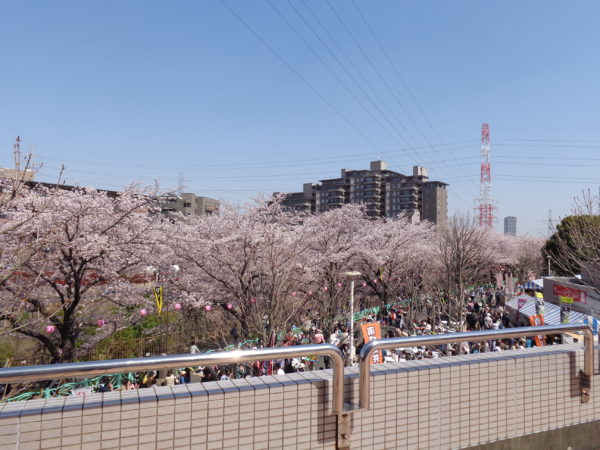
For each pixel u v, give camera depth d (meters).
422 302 23.89
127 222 13.70
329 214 25.03
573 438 3.38
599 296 15.65
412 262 26.83
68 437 2.04
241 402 2.36
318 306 17.72
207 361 2.22
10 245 10.38
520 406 3.20
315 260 18.38
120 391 2.32
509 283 26.67
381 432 2.69
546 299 21.33
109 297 14.53
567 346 3.83
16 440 1.95
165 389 2.36
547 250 27.56
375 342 2.63
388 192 94.19
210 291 16.45
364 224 26.47
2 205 6.27
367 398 2.57
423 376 2.86
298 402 2.49
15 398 7.41
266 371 11.72
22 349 13.84
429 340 2.75
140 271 15.25
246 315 14.71
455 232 26.75
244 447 2.35
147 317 18.91
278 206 18.23
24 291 10.70
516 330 3.08
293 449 2.46
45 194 12.41
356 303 21.55
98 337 14.73
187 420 2.24
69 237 11.77
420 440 2.81
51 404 2.11
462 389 2.99
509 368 3.18
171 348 16.11
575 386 3.45
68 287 12.43
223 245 15.84
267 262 15.91
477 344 15.24
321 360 11.29
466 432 2.97
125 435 2.13
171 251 15.46
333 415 2.57
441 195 92.44
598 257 14.33
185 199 58.19
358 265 25.30
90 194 13.16
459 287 19.88
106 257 13.11
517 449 3.14
